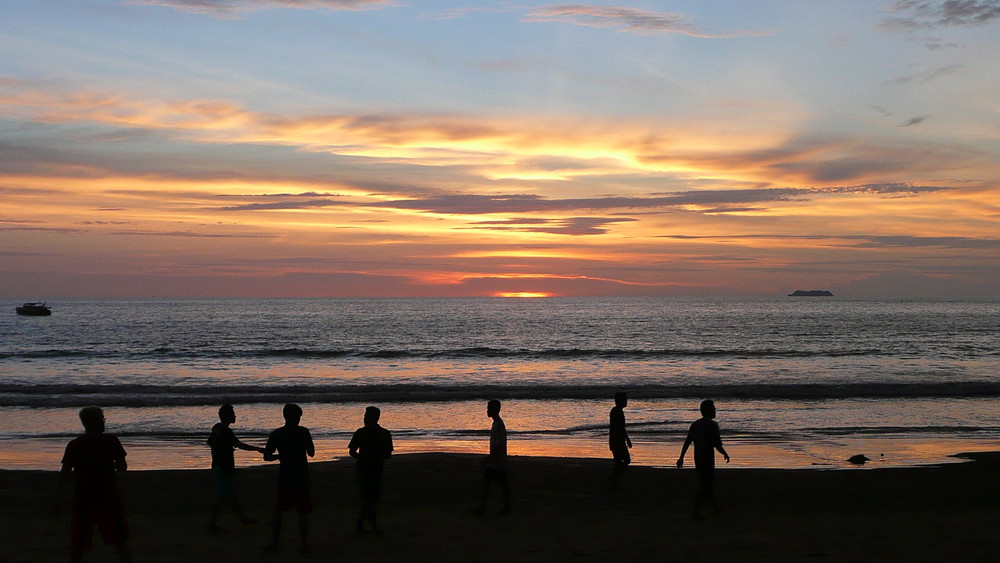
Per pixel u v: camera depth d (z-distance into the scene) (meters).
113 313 145.62
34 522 10.55
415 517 11.02
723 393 28.20
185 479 14.04
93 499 7.22
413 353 50.84
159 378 35.09
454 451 17.98
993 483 13.80
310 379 35.16
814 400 26.89
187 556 8.60
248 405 25.23
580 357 49.00
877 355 50.09
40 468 15.53
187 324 98.94
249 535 9.77
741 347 59.50
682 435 20.14
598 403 26.28
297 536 9.73
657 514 11.32
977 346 59.22
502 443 11.24
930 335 75.81
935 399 27.14
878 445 18.62
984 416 23.33
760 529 10.14
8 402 25.03
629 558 8.55
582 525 10.44
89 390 29.47
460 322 108.88
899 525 10.42
